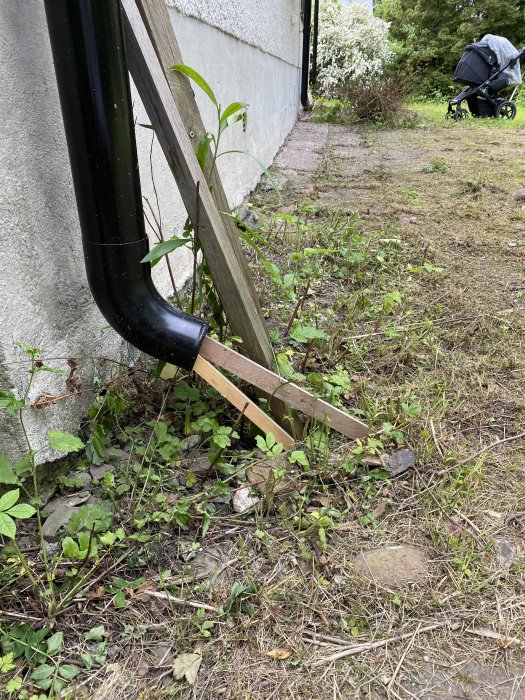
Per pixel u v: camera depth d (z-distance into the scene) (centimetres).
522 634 110
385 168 539
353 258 272
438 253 310
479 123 891
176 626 108
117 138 115
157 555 123
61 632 104
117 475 144
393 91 892
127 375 163
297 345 208
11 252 119
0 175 113
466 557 125
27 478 131
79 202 122
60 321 141
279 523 134
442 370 202
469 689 101
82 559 115
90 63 107
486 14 1778
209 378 144
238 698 98
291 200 413
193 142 153
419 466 155
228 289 147
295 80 838
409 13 1842
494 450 163
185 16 227
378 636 110
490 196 429
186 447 154
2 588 112
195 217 138
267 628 110
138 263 130
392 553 128
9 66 113
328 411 156
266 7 458
